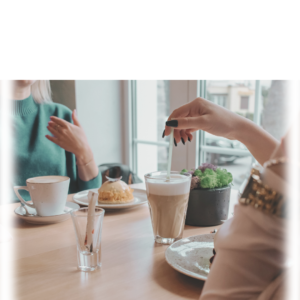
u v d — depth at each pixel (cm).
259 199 28
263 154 68
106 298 43
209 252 56
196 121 65
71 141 131
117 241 65
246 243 28
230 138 71
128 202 92
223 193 74
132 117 269
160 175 71
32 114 155
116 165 186
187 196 64
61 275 50
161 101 235
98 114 253
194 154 207
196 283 47
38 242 66
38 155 152
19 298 43
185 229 73
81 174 137
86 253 52
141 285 47
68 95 231
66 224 78
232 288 28
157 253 59
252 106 185
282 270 27
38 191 77
